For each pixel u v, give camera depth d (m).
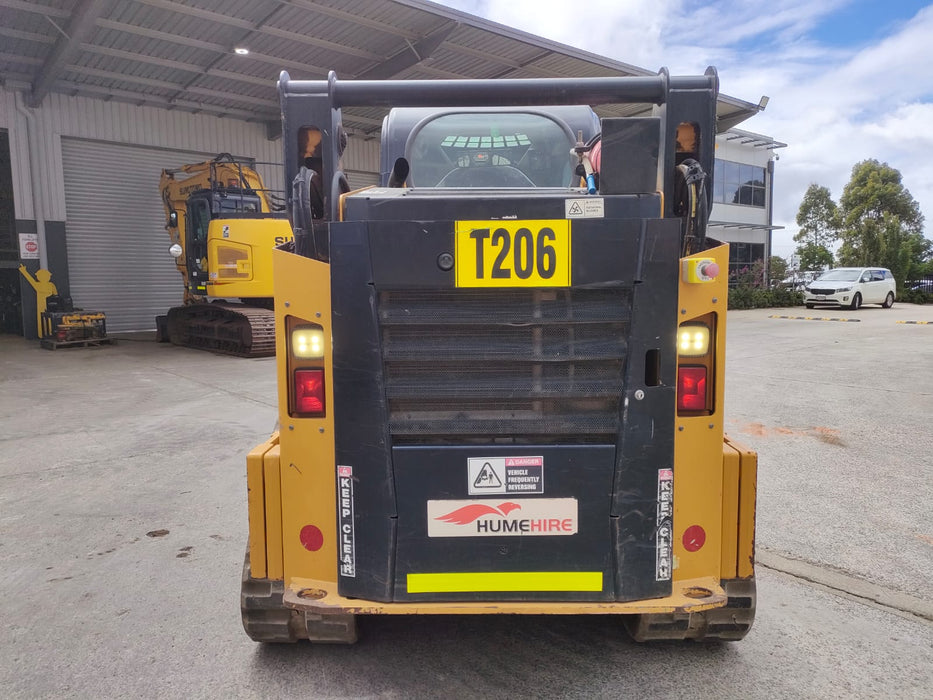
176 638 2.83
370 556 2.25
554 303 2.17
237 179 13.30
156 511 4.37
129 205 17.11
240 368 10.63
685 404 2.25
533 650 2.71
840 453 5.54
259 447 2.49
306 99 2.35
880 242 37.00
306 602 2.23
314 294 2.21
